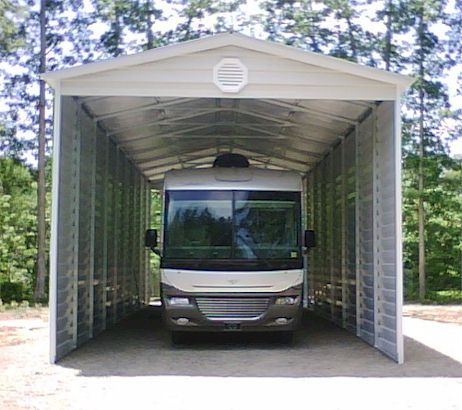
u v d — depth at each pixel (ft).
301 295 33.78
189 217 34.01
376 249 33.99
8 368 28.22
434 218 78.84
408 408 21.38
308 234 35.17
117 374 26.86
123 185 49.24
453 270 80.02
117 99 33.78
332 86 29.58
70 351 32.78
